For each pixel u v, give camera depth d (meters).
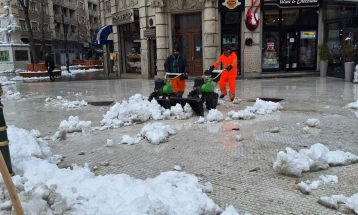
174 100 8.48
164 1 18.08
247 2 17.03
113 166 4.79
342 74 15.63
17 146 4.88
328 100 9.67
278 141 5.69
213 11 17.00
